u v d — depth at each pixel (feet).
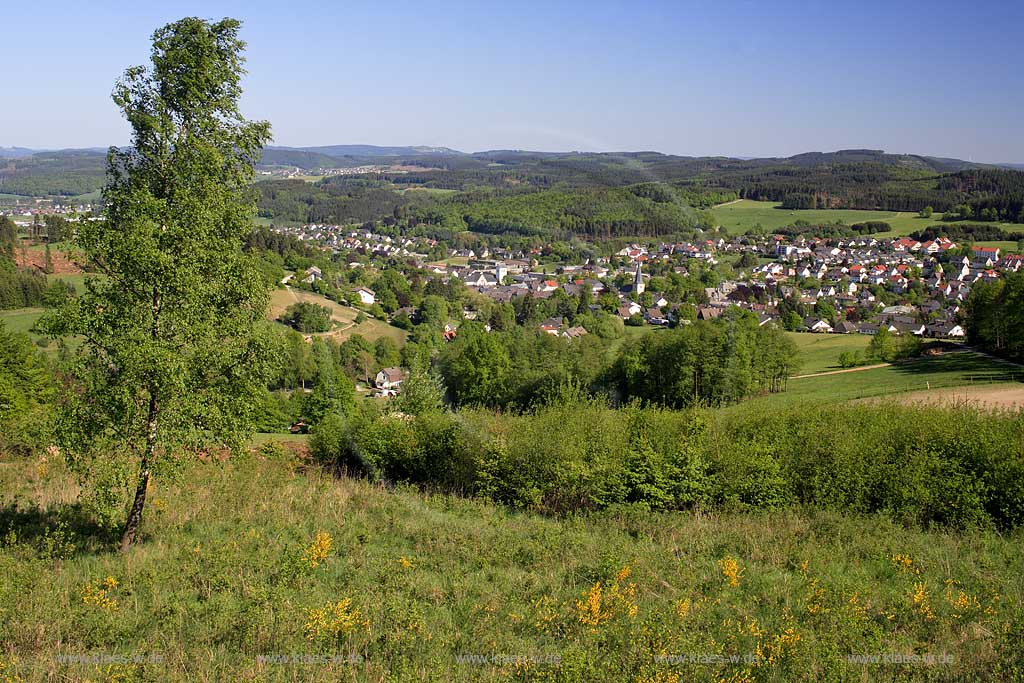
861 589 29.53
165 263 31.99
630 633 25.39
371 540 38.88
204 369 34.37
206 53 33.12
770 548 36.35
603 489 45.70
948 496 42.11
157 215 32.78
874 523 40.96
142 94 33.24
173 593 29.84
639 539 38.93
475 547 37.22
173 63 32.63
